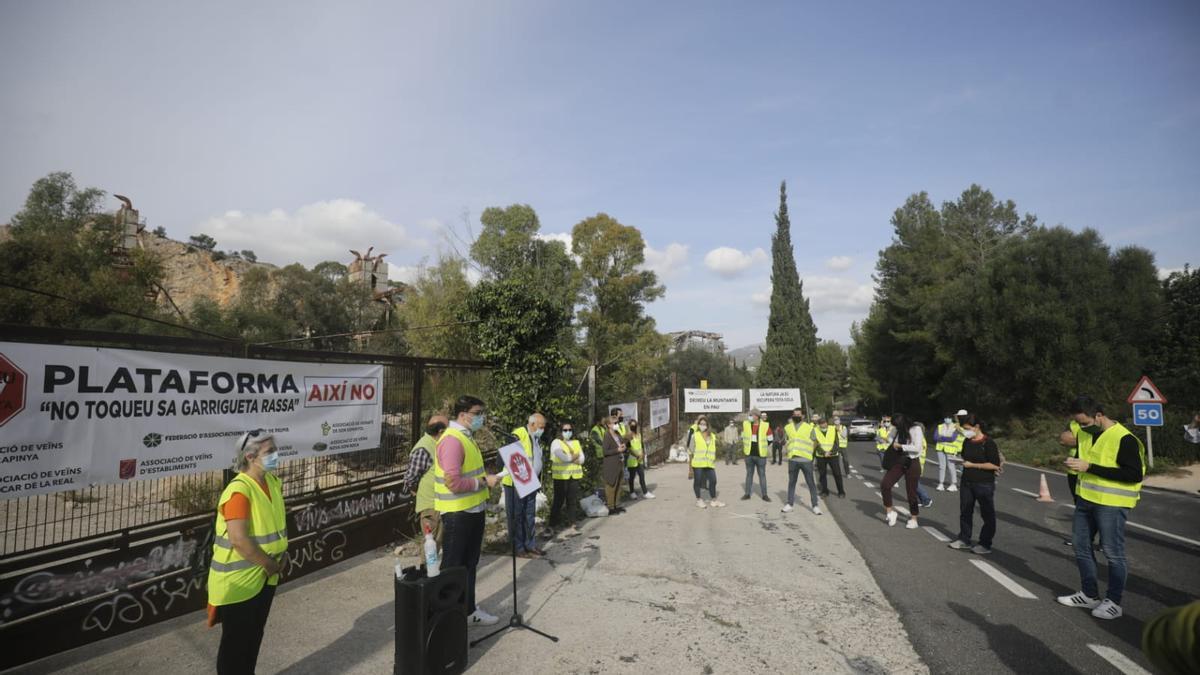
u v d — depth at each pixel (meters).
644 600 6.13
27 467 4.25
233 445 5.81
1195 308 25.97
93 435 4.66
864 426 39.47
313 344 32.56
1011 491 14.65
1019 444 26.19
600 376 38.00
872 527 10.06
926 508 12.14
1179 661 1.38
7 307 20.14
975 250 44.91
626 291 39.44
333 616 5.53
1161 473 18.27
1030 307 27.52
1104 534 5.62
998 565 7.50
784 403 31.69
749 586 6.62
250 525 3.70
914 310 41.22
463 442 5.19
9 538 4.84
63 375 4.47
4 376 4.14
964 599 6.15
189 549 5.41
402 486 8.42
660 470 22.11
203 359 5.54
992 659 4.66
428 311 22.89
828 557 7.92
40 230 35.16
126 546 4.91
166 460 5.19
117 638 4.90
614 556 7.96
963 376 32.53
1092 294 26.91
